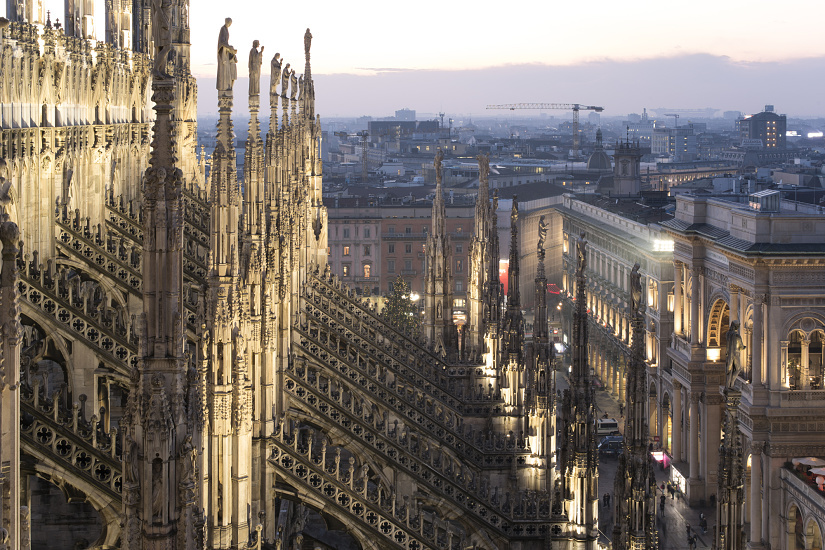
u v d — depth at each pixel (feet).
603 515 285.43
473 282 279.08
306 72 269.44
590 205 570.87
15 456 49.52
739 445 94.07
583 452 158.92
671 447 375.04
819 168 623.77
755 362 286.46
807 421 280.51
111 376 119.65
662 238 397.39
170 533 71.87
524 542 160.25
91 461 98.84
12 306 48.96
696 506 329.11
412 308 440.45
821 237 290.35
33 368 117.39
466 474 184.85
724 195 355.56
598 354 510.99
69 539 127.85
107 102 184.55
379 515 134.00
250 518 112.47
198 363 107.76
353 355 215.10
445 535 153.99
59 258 146.30
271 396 131.85
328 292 247.50
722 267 321.32
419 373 223.92
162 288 71.05
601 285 506.89
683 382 342.23
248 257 127.54
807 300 282.77
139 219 181.98
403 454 159.84
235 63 107.45
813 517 261.24
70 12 173.06
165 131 70.28
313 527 179.52
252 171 130.11
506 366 226.79
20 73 138.92
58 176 151.33
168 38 70.23
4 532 47.21
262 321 131.13
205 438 106.93
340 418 158.51
